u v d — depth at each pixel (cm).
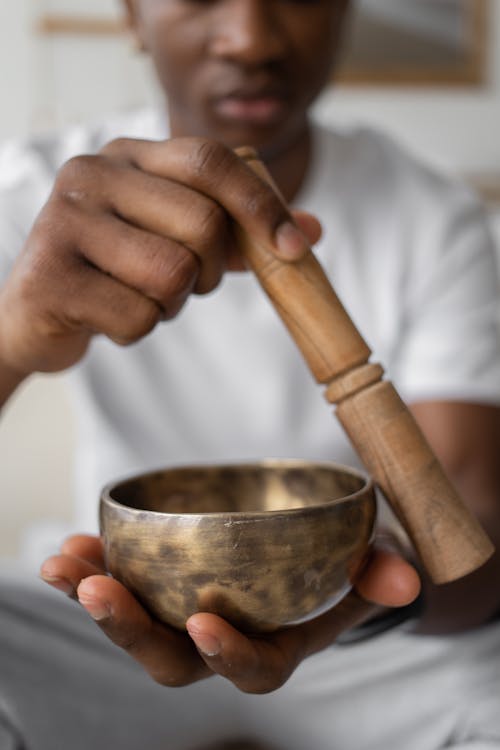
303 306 60
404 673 93
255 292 121
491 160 354
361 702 94
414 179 129
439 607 85
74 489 236
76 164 64
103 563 67
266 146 110
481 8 340
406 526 59
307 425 123
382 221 126
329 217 124
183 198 61
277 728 96
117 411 123
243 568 52
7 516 217
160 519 53
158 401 123
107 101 339
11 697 91
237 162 61
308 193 124
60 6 333
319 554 54
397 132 350
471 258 126
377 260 125
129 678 95
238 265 69
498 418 114
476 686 91
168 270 61
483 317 123
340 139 128
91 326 65
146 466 123
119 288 63
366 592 63
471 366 118
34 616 92
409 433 59
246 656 53
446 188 131
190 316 122
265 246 60
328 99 346
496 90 349
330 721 95
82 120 340
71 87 338
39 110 338
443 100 349
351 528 55
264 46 99
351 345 60
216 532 52
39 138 136
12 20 334
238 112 105
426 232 126
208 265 63
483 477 105
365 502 57
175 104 111
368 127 135
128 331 64
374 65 342
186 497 71
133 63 337
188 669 59
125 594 55
